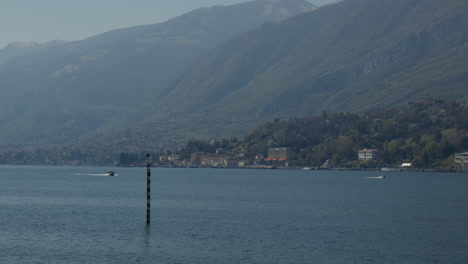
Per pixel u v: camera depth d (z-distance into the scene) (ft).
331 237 424.05
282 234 436.76
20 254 361.92
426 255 363.35
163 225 480.64
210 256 358.64
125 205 652.07
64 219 518.78
